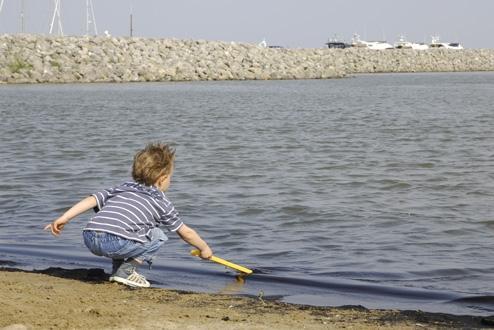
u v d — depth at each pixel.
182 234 7.21
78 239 9.36
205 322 5.77
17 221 10.42
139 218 6.99
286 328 5.71
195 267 8.09
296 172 14.54
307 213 10.93
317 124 24.48
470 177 13.90
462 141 19.36
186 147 18.42
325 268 8.14
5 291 6.49
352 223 10.33
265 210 11.12
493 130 21.95
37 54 59.25
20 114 28.92
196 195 12.20
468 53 108.00
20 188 12.86
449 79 71.88
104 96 41.19
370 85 57.50
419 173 14.37
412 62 101.50
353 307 6.58
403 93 45.22
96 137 20.80
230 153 17.23
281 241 9.37
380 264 8.31
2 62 57.25
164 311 6.07
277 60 74.00
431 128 22.75
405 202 11.73
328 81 66.06
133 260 7.07
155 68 63.22
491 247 9.07
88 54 61.59
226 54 70.25
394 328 5.84
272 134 21.36
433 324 6.03
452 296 7.16
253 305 6.49
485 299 7.07
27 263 8.23
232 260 8.45
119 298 6.50
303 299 7.05
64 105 33.97
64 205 11.52
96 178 13.95
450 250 8.94
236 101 37.22
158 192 7.16
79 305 6.14
